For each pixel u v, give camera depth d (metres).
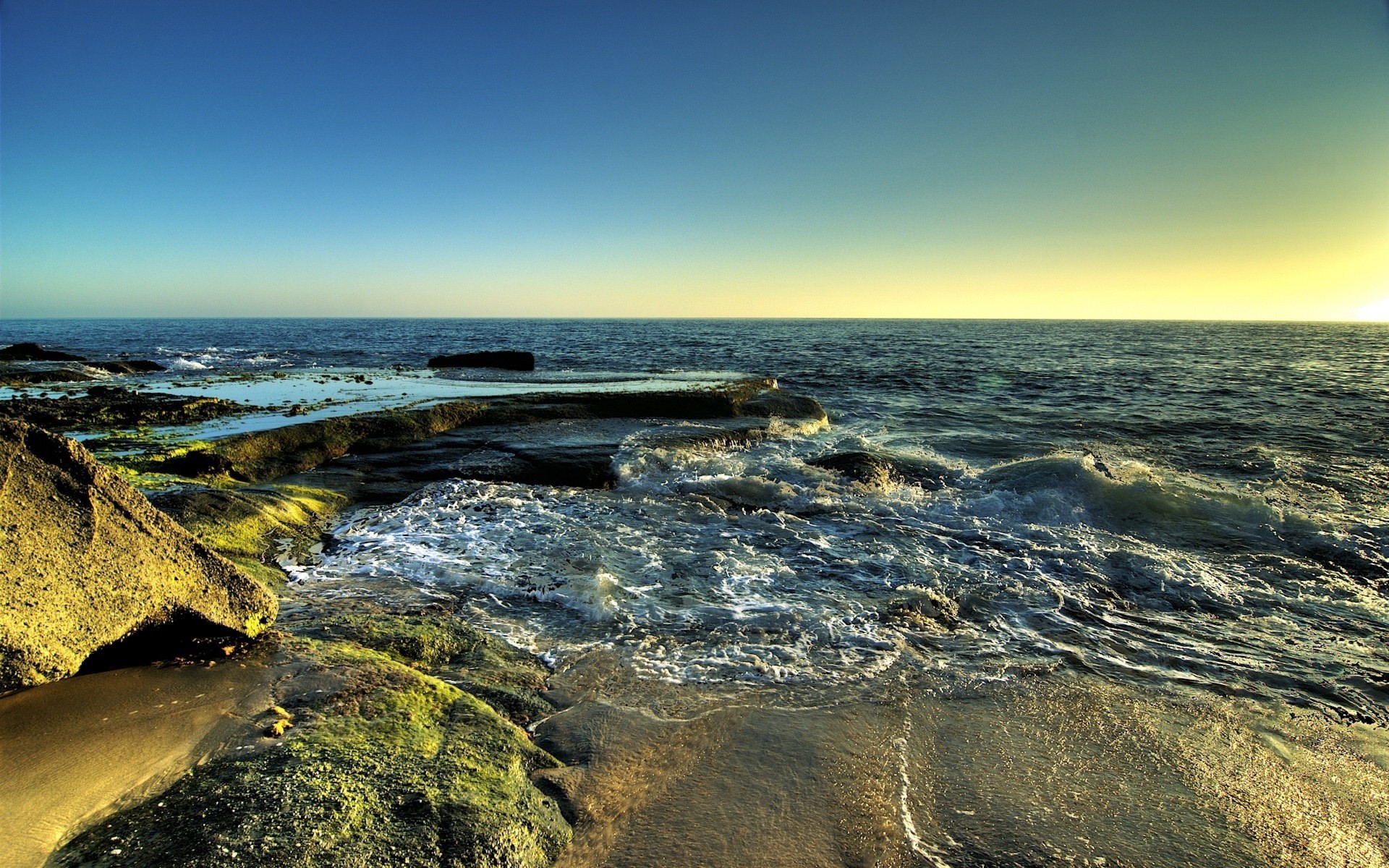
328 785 2.83
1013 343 62.81
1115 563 6.76
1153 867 2.94
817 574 6.38
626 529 7.51
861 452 10.48
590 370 23.33
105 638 3.62
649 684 4.30
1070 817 3.24
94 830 2.60
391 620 4.88
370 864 2.50
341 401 13.37
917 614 5.50
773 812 3.19
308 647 4.18
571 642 4.88
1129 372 30.59
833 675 4.50
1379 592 6.27
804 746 3.69
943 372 29.19
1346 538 7.48
